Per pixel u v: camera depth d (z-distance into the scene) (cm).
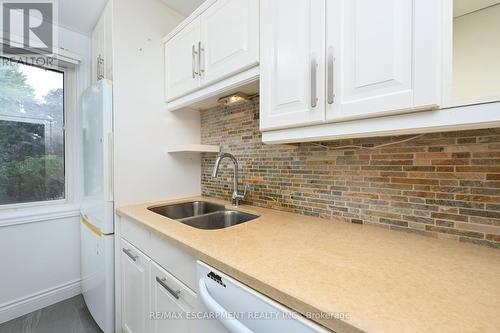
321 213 113
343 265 62
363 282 53
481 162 73
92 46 186
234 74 111
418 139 85
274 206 134
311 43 78
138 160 150
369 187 97
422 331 37
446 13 56
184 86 142
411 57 59
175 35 149
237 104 155
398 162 90
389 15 62
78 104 188
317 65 77
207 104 165
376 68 65
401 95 61
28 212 163
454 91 71
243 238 83
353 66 69
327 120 75
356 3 68
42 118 176
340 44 71
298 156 122
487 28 67
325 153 111
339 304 44
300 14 82
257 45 98
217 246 76
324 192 112
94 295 149
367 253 69
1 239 153
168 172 167
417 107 59
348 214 104
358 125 72
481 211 73
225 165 165
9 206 162
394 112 63
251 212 128
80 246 187
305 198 119
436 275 56
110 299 136
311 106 79
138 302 118
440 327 38
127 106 145
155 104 158
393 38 62
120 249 138
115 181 139
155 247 102
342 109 72
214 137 174
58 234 176
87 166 162
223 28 113
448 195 79
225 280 64
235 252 70
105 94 135
